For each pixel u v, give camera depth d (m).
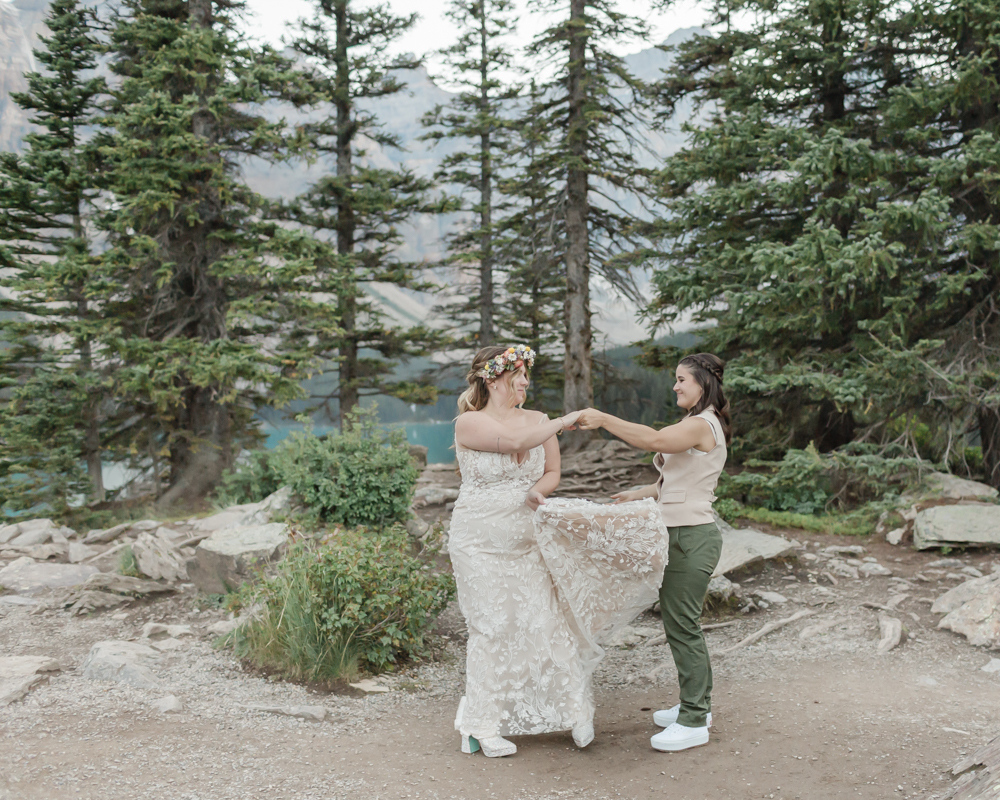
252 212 14.14
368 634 4.73
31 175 13.72
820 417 10.53
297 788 2.87
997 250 8.58
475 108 19.48
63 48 14.23
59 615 6.04
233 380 12.58
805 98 10.38
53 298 12.63
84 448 14.16
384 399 46.00
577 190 16.06
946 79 8.80
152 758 3.14
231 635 5.13
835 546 7.58
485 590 3.39
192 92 13.70
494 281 20.80
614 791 2.82
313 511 7.77
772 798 2.68
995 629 4.93
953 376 8.30
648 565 3.22
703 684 3.25
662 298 10.99
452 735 3.60
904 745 3.12
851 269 7.86
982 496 7.99
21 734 3.36
